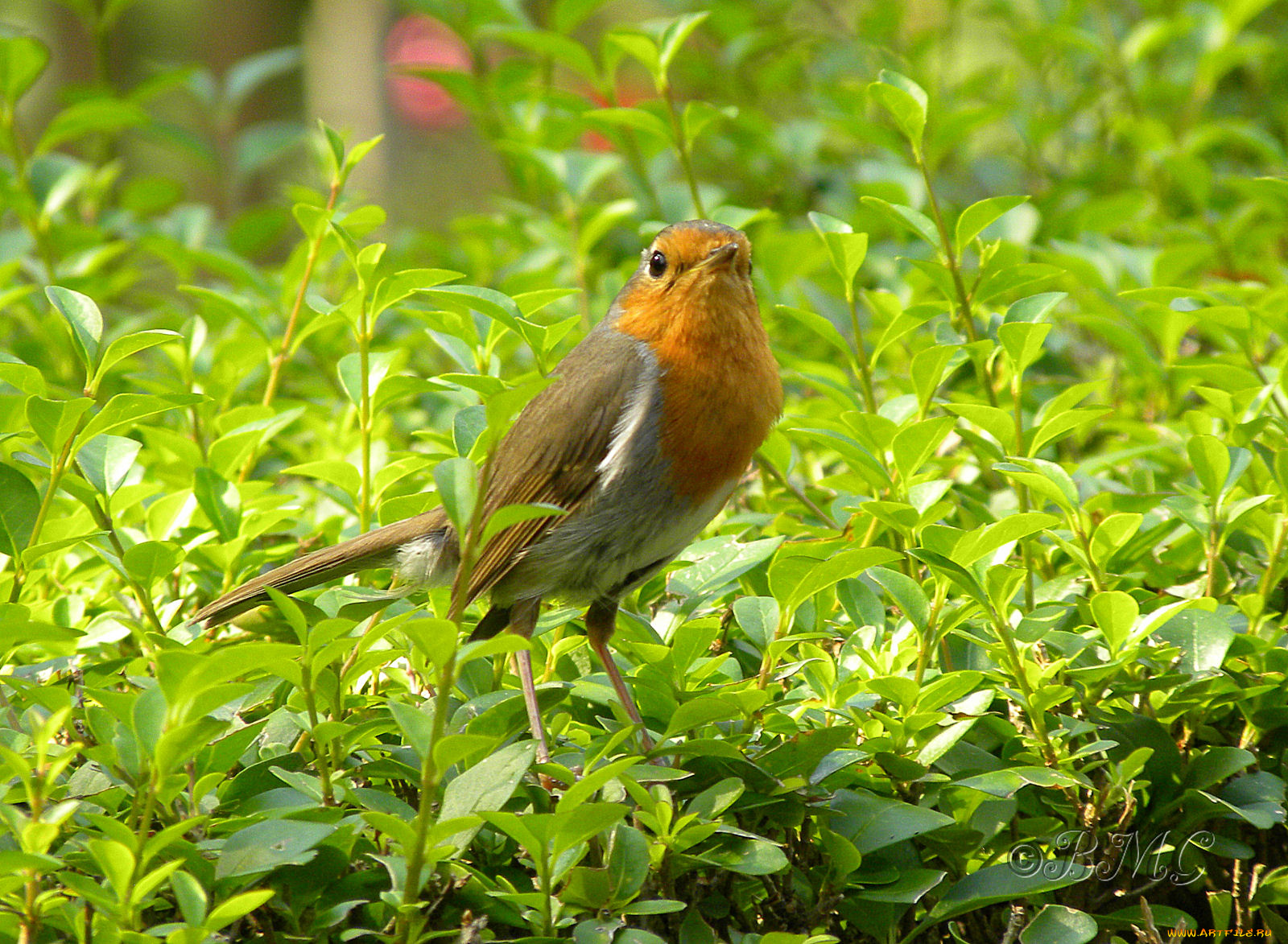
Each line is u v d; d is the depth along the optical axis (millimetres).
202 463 7184
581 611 6820
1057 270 6684
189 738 3959
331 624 4297
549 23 12164
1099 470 7523
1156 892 5438
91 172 11523
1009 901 5047
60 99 12320
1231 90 13516
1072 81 12930
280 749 5070
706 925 4605
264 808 4641
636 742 5297
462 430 5461
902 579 5316
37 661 5863
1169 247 9484
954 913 4715
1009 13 13016
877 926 4793
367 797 4660
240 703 5277
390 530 6664
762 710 5488
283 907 4387
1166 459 7438
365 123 22672
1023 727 5496
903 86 6820
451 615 3941
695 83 13180
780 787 4824
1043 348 8773
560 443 6637
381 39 22922
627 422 6559
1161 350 8844
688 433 6574
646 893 4676
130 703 4309
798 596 5250
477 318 6863
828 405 7941
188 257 9273
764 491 7859
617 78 17391
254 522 6605
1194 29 11898
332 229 6824
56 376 9359
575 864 4422
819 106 12078
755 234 11070
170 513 6473
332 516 7410
